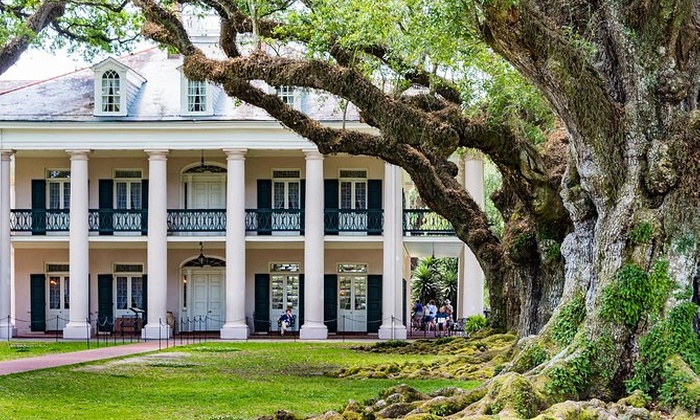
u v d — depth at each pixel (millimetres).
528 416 9773
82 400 13516
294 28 16719
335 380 16781
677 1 11461
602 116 11453
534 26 11180
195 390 14961
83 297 33562
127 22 19297
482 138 16297
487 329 22828
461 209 22594
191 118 33719
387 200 34125
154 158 33844
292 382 16375
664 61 11617
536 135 17219
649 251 11258
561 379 10680
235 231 33594
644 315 11047
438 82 18141
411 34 15172
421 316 38875
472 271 33688
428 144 15273
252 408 12625
